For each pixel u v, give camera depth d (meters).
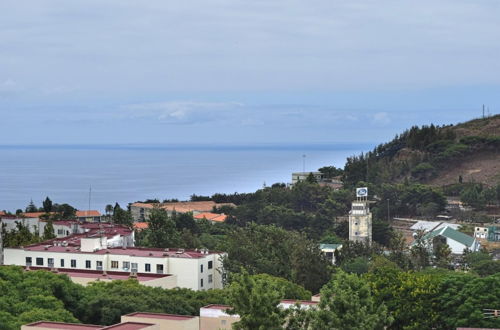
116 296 107.56
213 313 98.56
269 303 80.94
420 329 112.19
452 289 113.50
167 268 155.25
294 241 181.12
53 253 162.50
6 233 197.75
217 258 160.12
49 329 83.38
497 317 107.75
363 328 82.00
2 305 99.62
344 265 197.38
